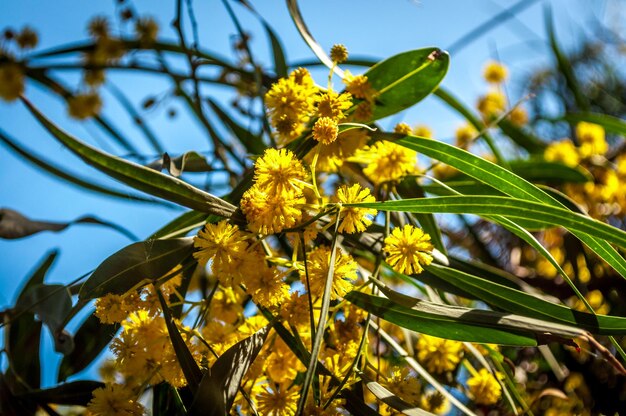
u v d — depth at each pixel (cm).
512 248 49
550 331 29
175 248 31
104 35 44
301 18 37
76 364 36
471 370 38
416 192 39
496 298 33
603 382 44
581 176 46
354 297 31
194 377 29
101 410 30
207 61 46
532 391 43
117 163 30
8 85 42
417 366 34
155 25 46
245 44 44
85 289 30
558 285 47
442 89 48
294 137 34
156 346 31
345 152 34
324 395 30
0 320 34
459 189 39
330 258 29
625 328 30
